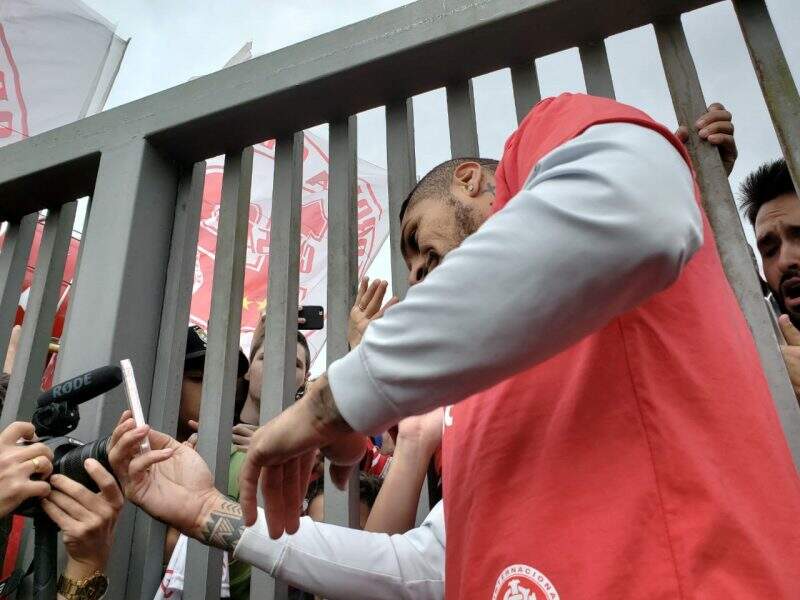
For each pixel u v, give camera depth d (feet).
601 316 1.81
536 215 1.82
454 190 3.25
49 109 8.63
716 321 2.16
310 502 6.07
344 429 2.04
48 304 5.79
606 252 1.73
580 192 1.81
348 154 4.96
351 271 4.69
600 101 2.33
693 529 1.76
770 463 1.92
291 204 5.01
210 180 10.12
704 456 1.88
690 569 1.72
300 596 5.10
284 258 4.85
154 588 4.49
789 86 3.64
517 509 2.06
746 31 3.85
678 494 1.82
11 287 6.11
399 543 3.83
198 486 3.85
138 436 3.43
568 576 1.84
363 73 4.67
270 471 2.26
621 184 1.78
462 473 2.41
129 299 4.89
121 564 4.43
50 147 5.80
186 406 6.53
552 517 1.96
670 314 2.11
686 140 3.83
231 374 4.80
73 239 10.89
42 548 3.50
